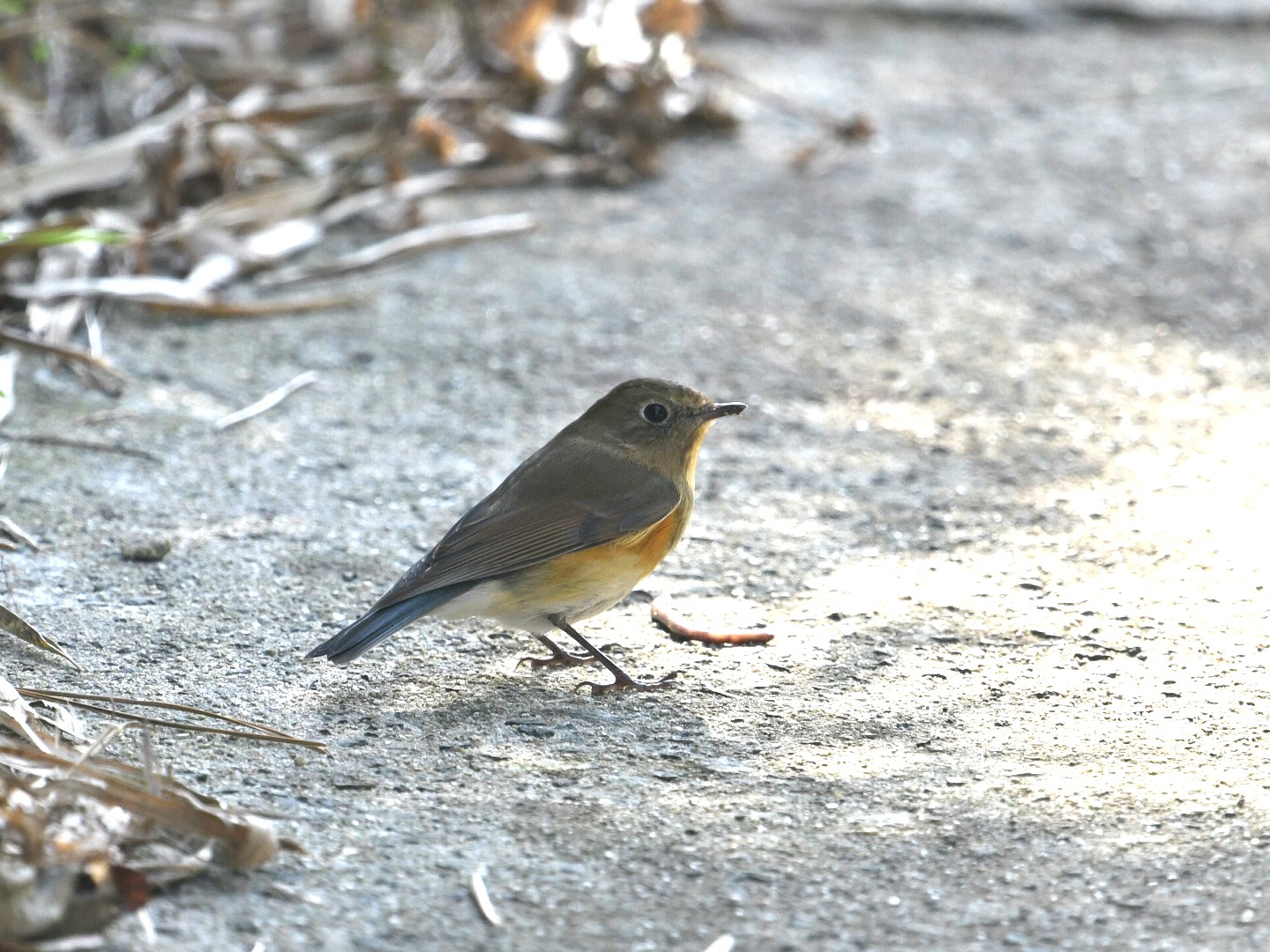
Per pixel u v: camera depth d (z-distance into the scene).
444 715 8.48
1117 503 11.37
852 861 7.12
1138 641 9.38
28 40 17.02
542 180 17.91
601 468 8.98
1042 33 24.47
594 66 18.42
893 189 18.08
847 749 8.18
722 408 9.28
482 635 9.55
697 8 19.77
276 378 13.01
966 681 8.93
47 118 16.41
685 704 8.69
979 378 13.68
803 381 13.52
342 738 8.12
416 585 8.44
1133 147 19.62
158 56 17.38
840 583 10.19
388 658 9.12
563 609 8.88
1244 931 6.61
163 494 10.94
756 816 7.49
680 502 9.21
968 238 16.78
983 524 11.05
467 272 15.41
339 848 7.04
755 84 21.28
